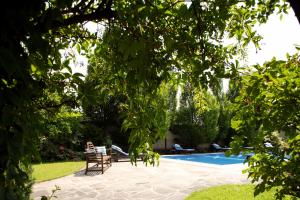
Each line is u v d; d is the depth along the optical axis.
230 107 2.76
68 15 2.56
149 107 2.77
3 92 1.30
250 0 2.56
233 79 2.48
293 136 2.56
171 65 2.37
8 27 1.33
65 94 2.39
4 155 1.29
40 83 1.95
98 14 2.16
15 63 1.28
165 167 14.17
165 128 2.79
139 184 9.91
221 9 2.29
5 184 1.32
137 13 2.03
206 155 22.44
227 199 6.88
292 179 2.51
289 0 1.73
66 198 8.05
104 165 15.15
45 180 10.67
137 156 2.72
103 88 2.95
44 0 1.47
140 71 2.09
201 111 3.32
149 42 2.06
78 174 12.34
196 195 7.62
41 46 1.41
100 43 2.98
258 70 2.54
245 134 2.77
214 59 2.36
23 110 1.50
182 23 2.30
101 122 21.67
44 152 17.38
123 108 3.00
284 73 2.44
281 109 2.51
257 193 2.64
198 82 2.44
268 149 2.68
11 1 1.36
